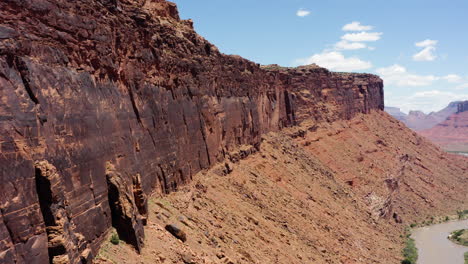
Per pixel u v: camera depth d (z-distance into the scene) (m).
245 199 43.12
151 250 22.61
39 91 16.95
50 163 16.66
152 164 29.59
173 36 37.03
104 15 24.16
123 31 26.69
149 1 38.75
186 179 36.66
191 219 30.64
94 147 21.05
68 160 18.30
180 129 36.44
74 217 18.17
